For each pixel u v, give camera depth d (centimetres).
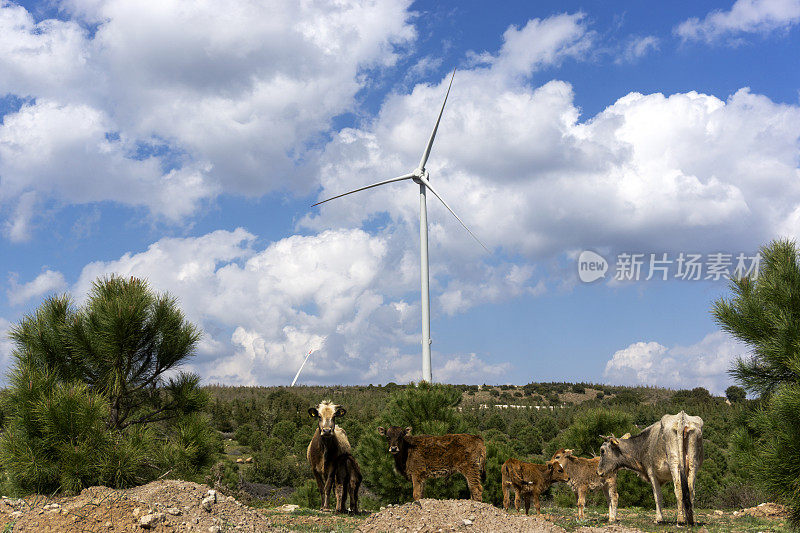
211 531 861
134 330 1391
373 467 1977
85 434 1224
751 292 1138
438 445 1321
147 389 1448
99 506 909
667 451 1266
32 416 1220
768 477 977
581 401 10050
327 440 1384
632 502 2178
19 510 927
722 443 3831
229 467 2275
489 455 2158
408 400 2050
